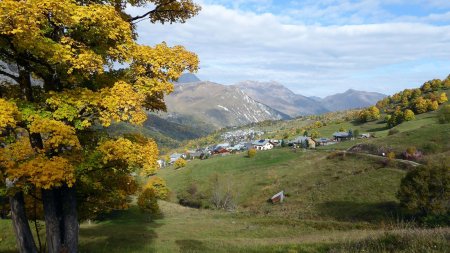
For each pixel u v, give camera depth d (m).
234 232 40.88
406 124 165.00
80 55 10.39
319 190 89.88
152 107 14.48
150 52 11.84
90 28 11.12
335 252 13.04
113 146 11.95
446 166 57.00
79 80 11.88
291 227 44.72
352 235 21.81
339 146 142.38
